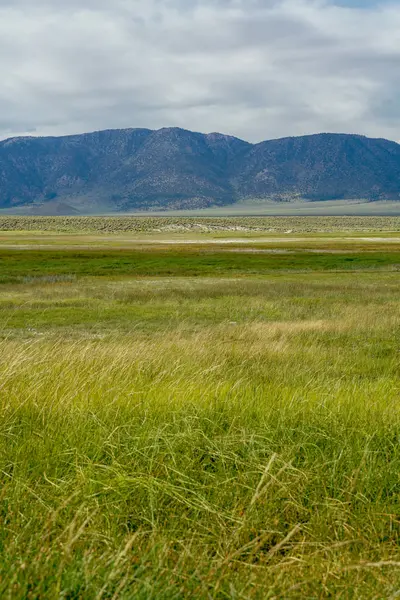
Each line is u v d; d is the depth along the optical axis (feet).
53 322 77.30
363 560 12.14
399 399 25.61
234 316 83.56
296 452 17.34
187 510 14.47
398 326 67.97
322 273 165.99
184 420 18.40
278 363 44.75
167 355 38.42
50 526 12.90
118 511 14.05
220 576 11.52
